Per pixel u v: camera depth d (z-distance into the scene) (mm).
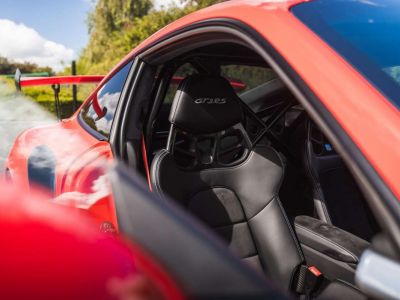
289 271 1896
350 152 907
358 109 964
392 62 1122
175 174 1956
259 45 1250
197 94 1970
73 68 18844
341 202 2291
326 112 985
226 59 2459
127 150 2090
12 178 2574
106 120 2258
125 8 24047
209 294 269
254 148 2080
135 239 275
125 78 2242
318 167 2309
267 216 1993
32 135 2711
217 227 1992
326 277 1805
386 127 918
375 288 607
